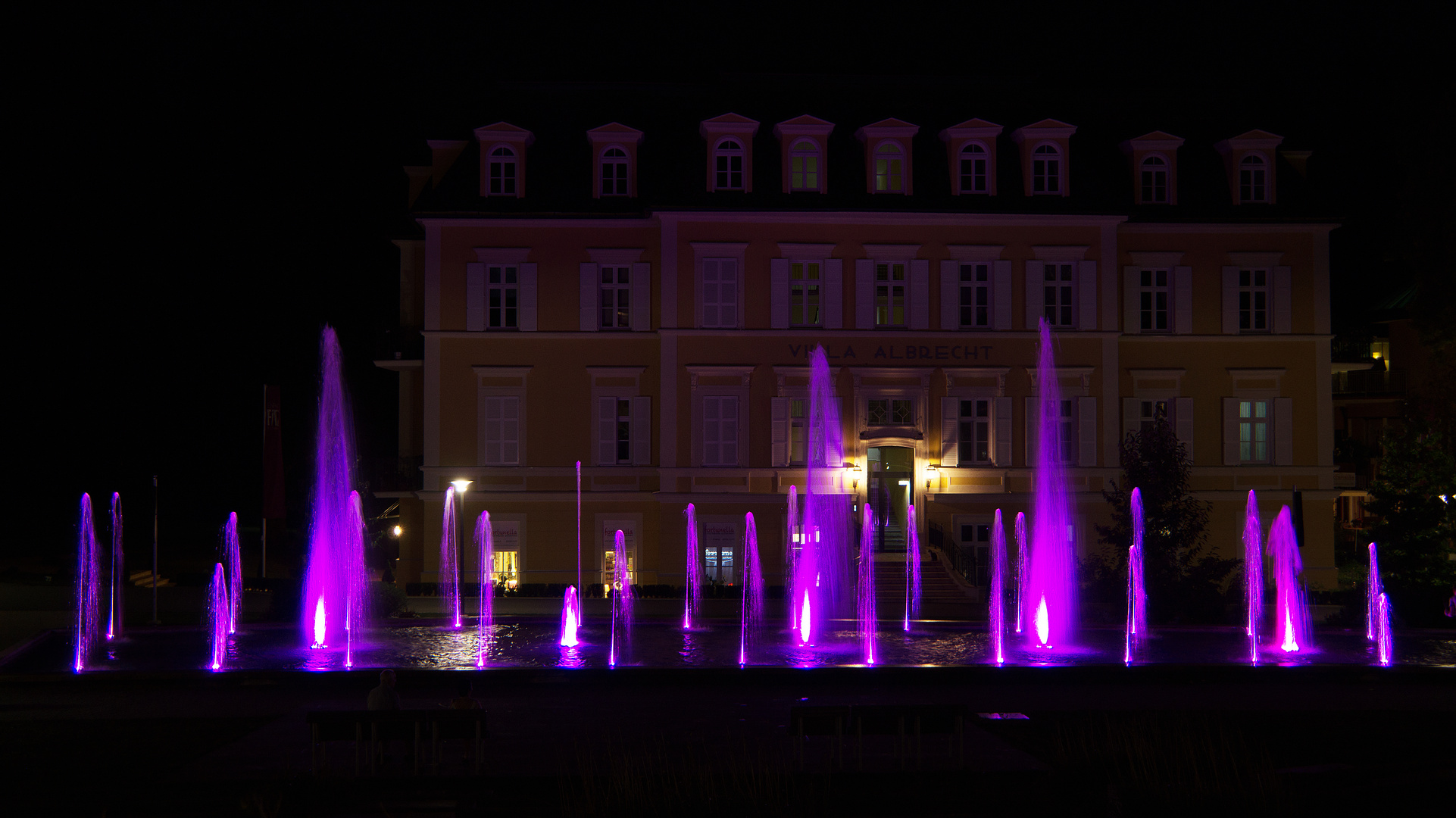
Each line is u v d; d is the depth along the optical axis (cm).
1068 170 4278
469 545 4266
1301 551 4209
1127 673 2300
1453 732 1781
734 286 4206
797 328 4206
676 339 4191
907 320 4241
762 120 4306
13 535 5562
